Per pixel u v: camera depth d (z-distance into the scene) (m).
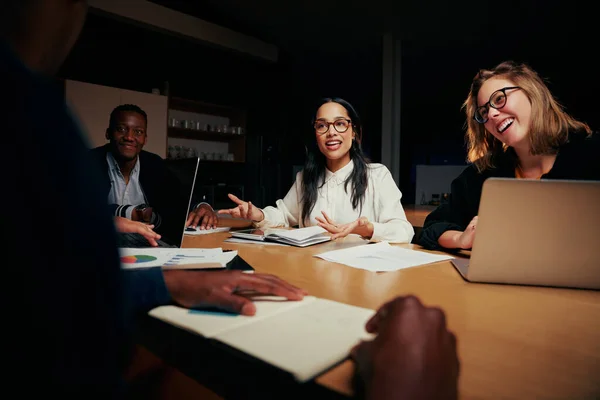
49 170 0.21
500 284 0.84
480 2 3.89
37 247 0.20
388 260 1.08
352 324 0.50
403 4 4.00
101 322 0.23
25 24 0.26
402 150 7.25
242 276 0.60
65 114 0.23
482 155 1.77
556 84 6.00
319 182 2.14
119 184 1.58
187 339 0.49
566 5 3.89
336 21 4.53
